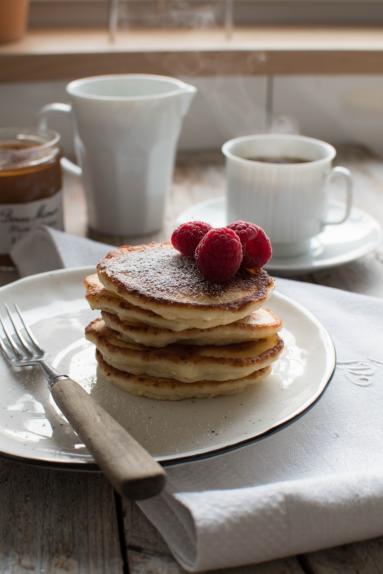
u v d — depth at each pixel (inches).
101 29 49.6
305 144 37.4
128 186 37.3
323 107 48.5
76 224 39.1
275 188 34.9
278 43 46.6
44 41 46.5
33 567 24.8
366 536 25.3
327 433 27.5
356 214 38.5
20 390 28.1
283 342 29.0
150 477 23.7
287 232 35.3
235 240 28.0
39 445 26.5
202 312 27.4
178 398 28.0
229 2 46.9
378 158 46.4
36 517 25.8
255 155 37.8
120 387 28.3
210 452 25.8
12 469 26.8
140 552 25.2
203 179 43.6
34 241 35.1
